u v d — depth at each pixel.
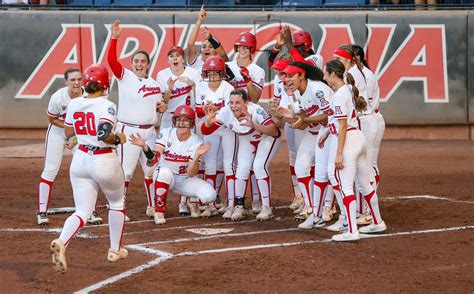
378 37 64.50
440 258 27.77
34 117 66.56
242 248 29.75
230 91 37.41
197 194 35.56
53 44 65.81
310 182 35.19
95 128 25.69
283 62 35.59
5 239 32.28
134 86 35.31
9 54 66.06
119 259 27.86
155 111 36.06
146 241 31.44
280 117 35.00
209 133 37.19
